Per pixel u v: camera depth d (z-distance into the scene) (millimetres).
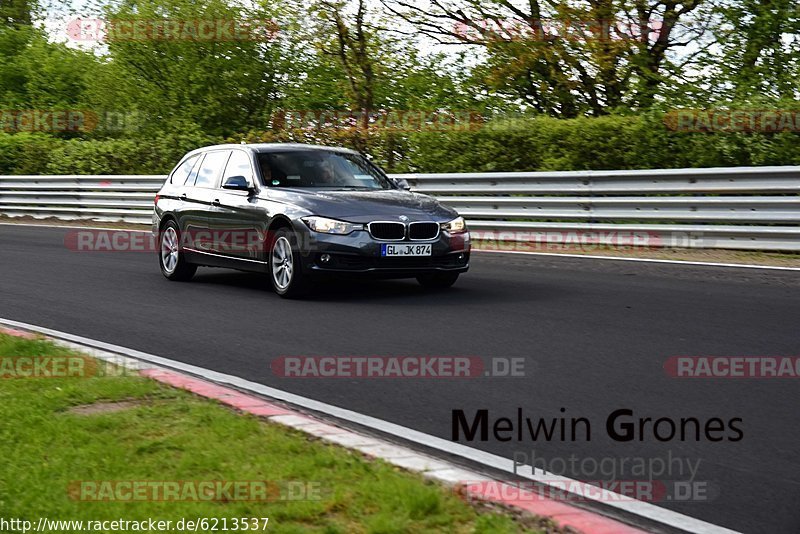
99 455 11133
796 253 29875
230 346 18625
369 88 58750
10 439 11922
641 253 31953
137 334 20047
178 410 13273
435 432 12859
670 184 31938
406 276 24328
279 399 14664
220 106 68938
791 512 9898
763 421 13141
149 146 54719
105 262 34062
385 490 9750
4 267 32562
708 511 9922
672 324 19891
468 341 18641
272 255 24906
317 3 56562
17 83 94750
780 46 46688
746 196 30984
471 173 38000
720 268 27719
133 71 70625
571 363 16656
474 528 8953
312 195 24828
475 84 54781
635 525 9586
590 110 51656
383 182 27156
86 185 52000
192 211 27984
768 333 18781
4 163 60969
